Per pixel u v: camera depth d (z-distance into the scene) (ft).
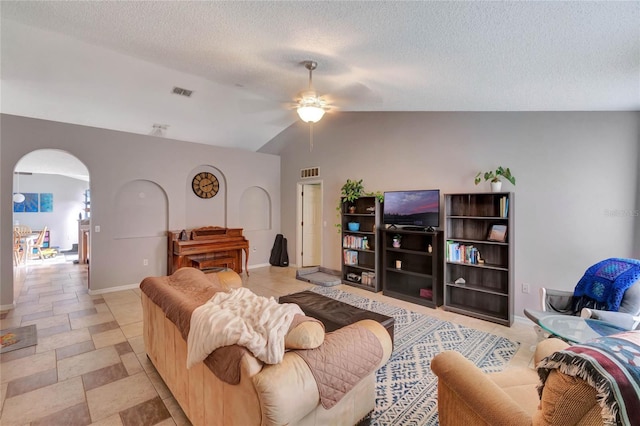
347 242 16.38
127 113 15.48
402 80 8.46
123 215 15.33
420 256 14.05
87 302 13.12
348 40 6.44
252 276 18.24
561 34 4.73
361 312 8.77
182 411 6.23
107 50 10.71
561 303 9.03
